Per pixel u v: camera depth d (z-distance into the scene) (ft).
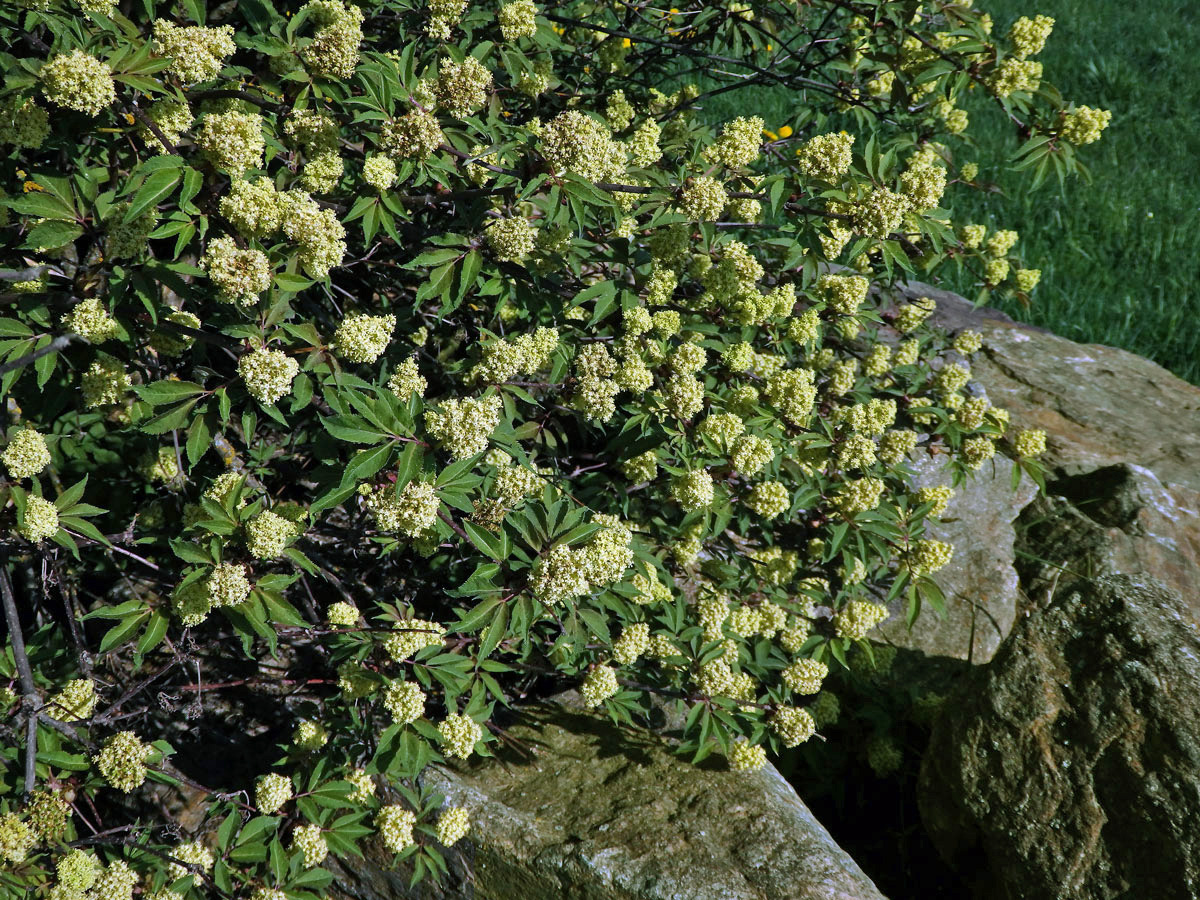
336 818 8.68
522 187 8.71
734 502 10.93
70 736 8.47
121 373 8.41
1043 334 18.56
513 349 9.07
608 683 9.76
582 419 10.62
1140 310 22.15
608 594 9.08
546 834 9.65
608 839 9.58
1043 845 9.70
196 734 10.23
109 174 9.05
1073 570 13.88
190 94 8.04
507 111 12.49
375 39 10.71
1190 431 16.38
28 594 11.20
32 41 8.46
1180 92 33.06
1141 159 28.86
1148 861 9.11
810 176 9.20
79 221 7.81
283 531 7.57
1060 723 10.10
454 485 7.89
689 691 10.37
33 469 7.84
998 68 11.30
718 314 10.89
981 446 12.85
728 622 10.94
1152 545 13.98
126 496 12.26
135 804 10.31
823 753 12.06
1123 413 16.69
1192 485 15.29
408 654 8.88
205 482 10.74
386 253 11.85
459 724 8.93
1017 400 16.84
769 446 9.93
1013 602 13.78
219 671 11.36
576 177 8.48
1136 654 9.98
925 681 12.59
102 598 11.44
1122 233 24.39
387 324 8.21
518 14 10.50
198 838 8.87
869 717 12.01
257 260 7.33
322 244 7.64
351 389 7.65
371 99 8.07
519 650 10.14
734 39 13.87
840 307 11.60
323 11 9.14
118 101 8.08
